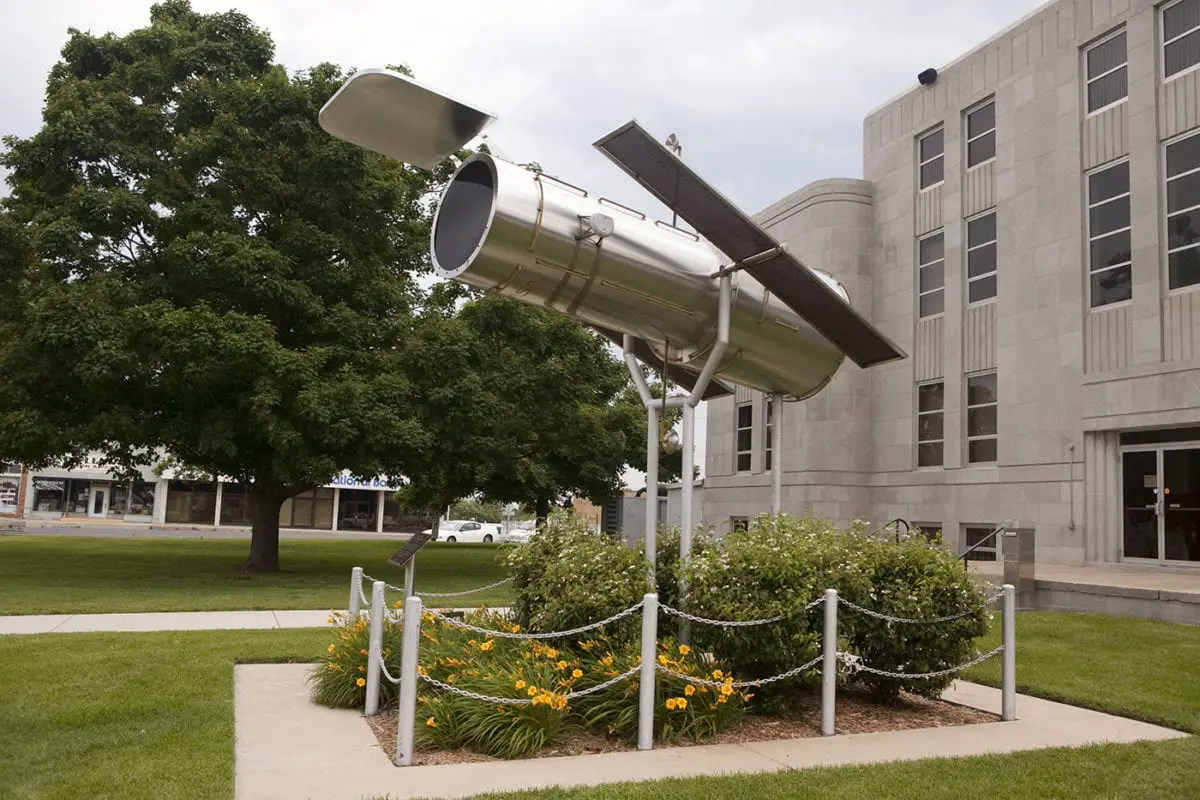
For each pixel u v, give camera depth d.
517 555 8.23
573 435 26.08
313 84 19.58
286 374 17.20
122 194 17.59
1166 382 17.11
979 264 22.08
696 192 7.00
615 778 5.50
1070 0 19.78
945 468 22.22
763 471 27.25
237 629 11.33
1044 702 8.16
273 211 19.80
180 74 19.97
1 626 11.29
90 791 4.97
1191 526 16.88
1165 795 5.38
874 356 8.56
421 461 19.23
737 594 7.06
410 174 22.67
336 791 5.13
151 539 35.94
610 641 7.20
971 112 22.59
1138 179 17.97
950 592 7.63
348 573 21.11
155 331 16.53
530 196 6.94
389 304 20.08
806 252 25.94
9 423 16.33
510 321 22.08
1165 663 9.57
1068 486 18.97
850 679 8.02
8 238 16.97
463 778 5.43
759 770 5.77
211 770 5.37
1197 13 17.30
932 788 5.40
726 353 8.29
